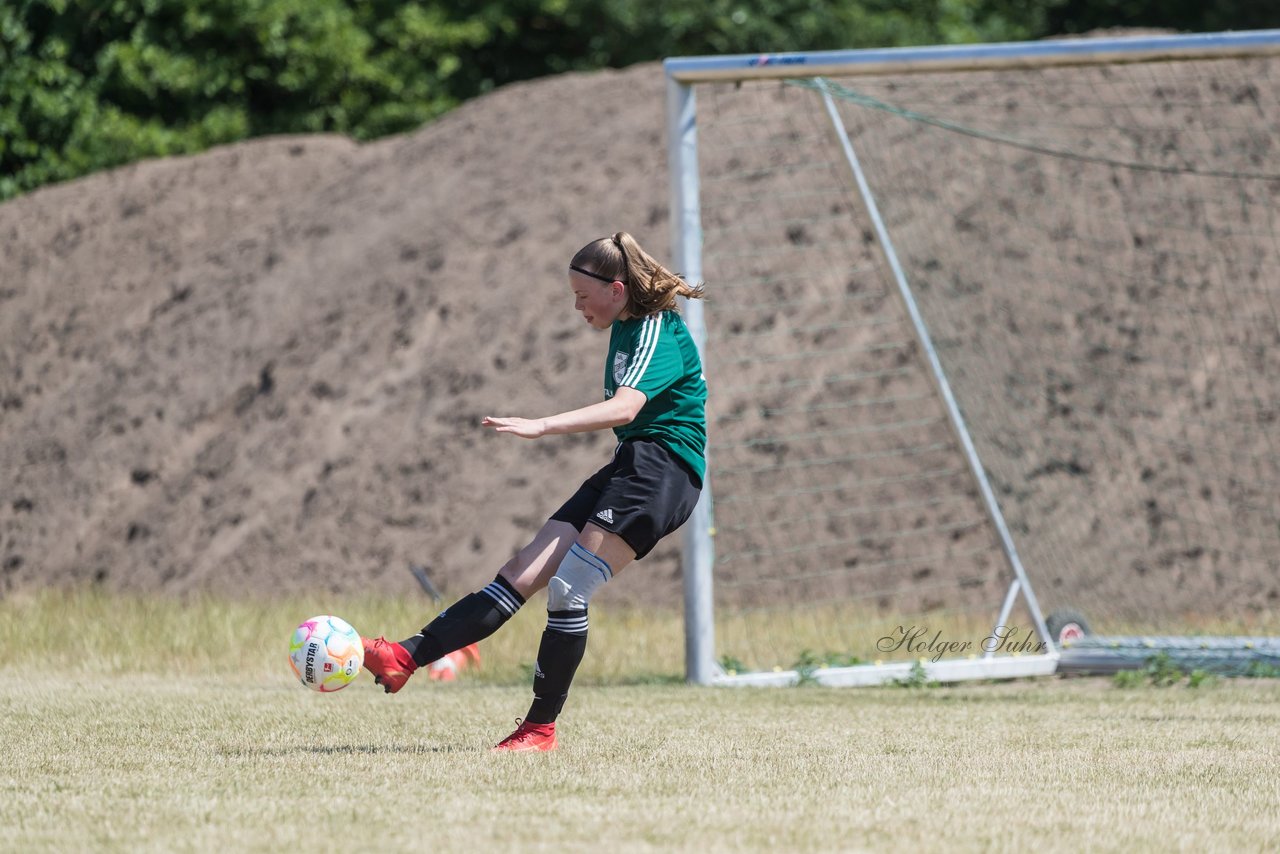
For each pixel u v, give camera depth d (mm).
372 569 51844
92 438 64375
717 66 31062
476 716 21375
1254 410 49500
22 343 75000
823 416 51906
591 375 55781
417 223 67688
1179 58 29188
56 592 47812
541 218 63812
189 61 97562
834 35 103875
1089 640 33719
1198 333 51812
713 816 12719
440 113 104562
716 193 59781
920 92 62969
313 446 58062
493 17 106250
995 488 48406
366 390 59625
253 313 67188
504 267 62219
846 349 53406
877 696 27281
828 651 35156
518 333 58750
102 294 76750
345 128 103188
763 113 63281
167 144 96750
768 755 17031
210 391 63844
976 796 14133
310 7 100375
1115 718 22547
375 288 64438
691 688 28844
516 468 53844
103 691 25078
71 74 96688
